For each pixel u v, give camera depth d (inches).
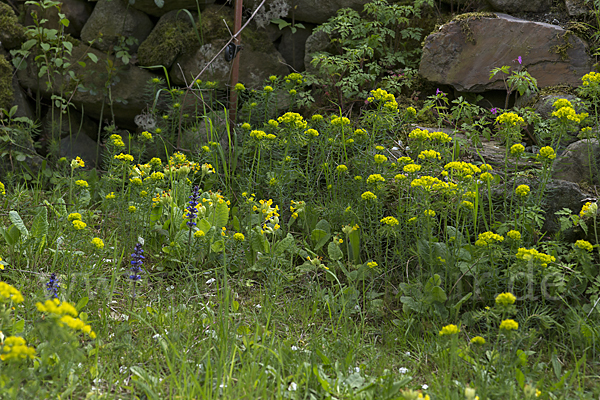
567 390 86.0
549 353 100.4
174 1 189.3
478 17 171.9
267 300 115.6
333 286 122.8
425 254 117.6
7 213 130.0
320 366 93.4
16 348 72.0
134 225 140.3
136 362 94.1
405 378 84.5
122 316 107.8
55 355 83.5
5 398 72.9
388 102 139.3
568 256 109.6
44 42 185.2
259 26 193.6
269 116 186.1
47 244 128.6
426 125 171.2
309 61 195.8
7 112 175.6
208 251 132.2
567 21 171.8
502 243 118.8
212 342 99.6
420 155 121.6
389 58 189.8
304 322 111.8
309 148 146.8
